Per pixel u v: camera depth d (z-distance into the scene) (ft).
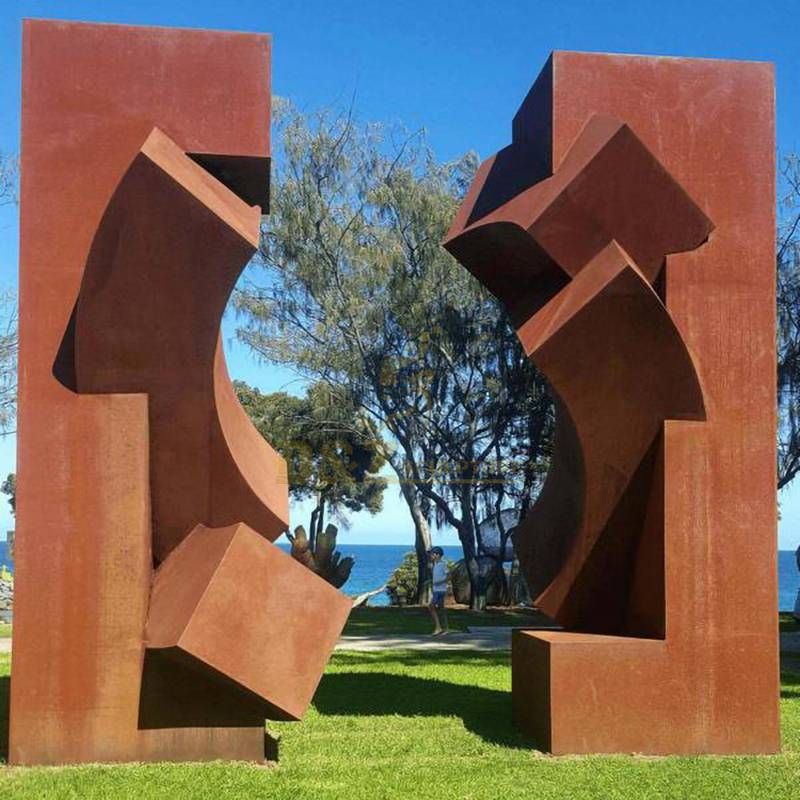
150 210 21.36
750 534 24.73
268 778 21.12
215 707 22.62
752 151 25.70
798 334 68.85
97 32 23.70
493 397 81.15
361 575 249.14
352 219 76.48
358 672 37.11
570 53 25.52
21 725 22.17
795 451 69.82
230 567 21.79
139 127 23.63
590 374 24.17
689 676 24.29
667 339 24.00
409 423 81.61
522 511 84.43
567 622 26.71
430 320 77.36
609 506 25.11
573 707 23.86
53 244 23.12
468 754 23.82
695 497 24.59
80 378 22.66
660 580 24.52
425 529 88.07
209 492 23.79
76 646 22.43
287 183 75.82
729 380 25.03
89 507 22.68
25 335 22.85
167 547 23.99
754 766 22.80
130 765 22.03
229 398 26.53
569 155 25.09
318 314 78.23
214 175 24.68
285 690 21.66
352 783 20.94
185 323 22.39
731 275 25.27
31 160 23.20
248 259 22.12
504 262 26.91
